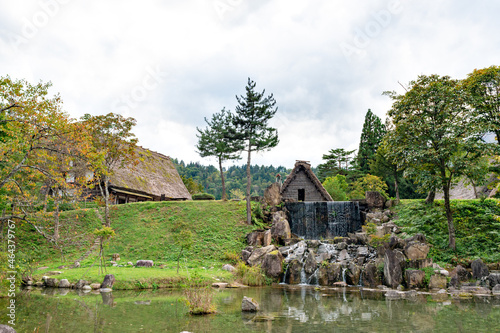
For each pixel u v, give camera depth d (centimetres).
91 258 2895
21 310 1386
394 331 1106
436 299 1766
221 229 3456
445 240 2580
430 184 2603
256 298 1805
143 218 3709
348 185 6016
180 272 2394
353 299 1775
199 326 1152
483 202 2953
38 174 1641
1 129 1365
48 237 1568
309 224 3684
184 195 5838
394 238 2447
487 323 1219
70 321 1204
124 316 1297
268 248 2828
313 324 1202
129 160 3856
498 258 2253
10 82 1323
